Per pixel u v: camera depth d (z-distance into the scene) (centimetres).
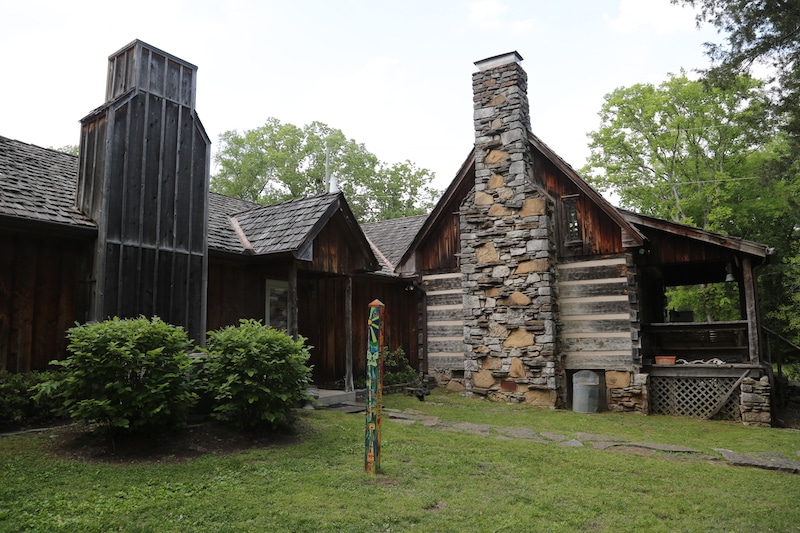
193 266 902
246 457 600
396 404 1140
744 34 1171
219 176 3216
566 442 794
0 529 389
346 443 691
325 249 1084
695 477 612
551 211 1275
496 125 1327
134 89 845
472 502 497
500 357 1253
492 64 1353
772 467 679
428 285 1473
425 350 1458
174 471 541
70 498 455
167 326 659
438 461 634
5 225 713
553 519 463
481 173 1337
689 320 1609
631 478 598
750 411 1035
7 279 734
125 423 584
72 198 852
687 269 1452
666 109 2502
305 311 1216
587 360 1215
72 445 605
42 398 699
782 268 2203
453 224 1448
